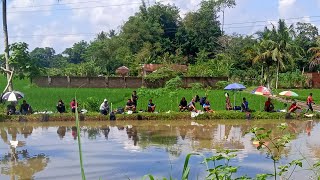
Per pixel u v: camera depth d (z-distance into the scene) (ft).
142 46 263.29
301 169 40.11
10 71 90.58
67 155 48.80
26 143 57.47
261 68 198.49
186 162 13.34
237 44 232.53
